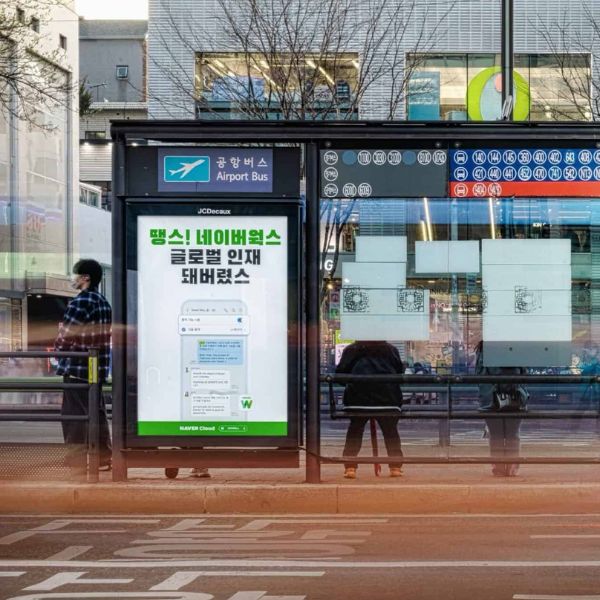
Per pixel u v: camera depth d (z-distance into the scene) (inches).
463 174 462.9
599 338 469.4
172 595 275.6
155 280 458.9
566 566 312.8
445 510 434.3
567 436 471.8
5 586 288.2
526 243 466.9
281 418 457.4
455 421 473.7
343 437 474.9
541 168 463.8
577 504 436.5
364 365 469.1
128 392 457.4
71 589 283.9
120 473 457.1
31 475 454.9
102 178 1918.1
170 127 454.9
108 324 503.8
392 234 466.0
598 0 1105.4
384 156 462.3
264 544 354.9
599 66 1090.7
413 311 467.5
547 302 468.4
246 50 950.4
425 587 285.7
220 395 458.0
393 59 1046.4
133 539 366.9
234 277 458.0
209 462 457.4
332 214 464.8
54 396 533.6
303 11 1007.6
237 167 458.6
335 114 962.1
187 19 1079.6
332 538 366.6
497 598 272.4
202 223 458.0
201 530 386.9
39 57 1101.1
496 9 1099.9
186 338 458.3
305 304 463.8
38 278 1561.3
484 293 467.8
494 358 468.4
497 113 1099.9
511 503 435.2
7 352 454.0
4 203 1561.3
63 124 1697.8
